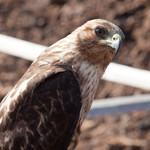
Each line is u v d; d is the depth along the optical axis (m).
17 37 18.20
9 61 17.34
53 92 9.57
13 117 9.35
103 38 9.93
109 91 16.48
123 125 15.92
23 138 9.38
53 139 9.58
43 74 9.62
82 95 9.94
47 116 9.49
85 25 10.05
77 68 9.91
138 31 18.17
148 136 15.69
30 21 18.69
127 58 17.53
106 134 15.71
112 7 18.66
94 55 9.95
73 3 18.98
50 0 19.20
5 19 18.78
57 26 18.48
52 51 9.97
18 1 19.36
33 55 12.92
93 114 11.60
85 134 15.73
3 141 9.35
